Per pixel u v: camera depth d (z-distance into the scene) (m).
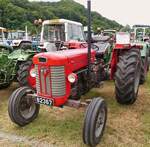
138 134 3.84
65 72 3.60
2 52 6.34
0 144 3.51
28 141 3.59
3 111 4.77
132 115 4.58
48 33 10.35
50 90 3.60
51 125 4.11
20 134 3.80
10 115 3.87
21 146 3.45
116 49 5.10
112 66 5.19
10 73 5.80
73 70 3.80
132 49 5.11
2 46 8.04
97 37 8.61
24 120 4.01
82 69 4.15
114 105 5.08
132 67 4.64
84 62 4.18
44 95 3.68
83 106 3.54
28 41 12.27
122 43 5.02
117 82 4.67
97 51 5.31
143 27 14.41
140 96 5.79
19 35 20.25
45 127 4.02
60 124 4.15
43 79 3.62
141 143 3.58
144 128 4.05
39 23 10.51
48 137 3.71
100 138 3.57
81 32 10.78
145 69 7.05
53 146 3.46
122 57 4.85
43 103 3.71
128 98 4.76
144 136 3.78
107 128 4.01
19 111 3.91
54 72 3.53
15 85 6.66
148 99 5.57
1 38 17.70
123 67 4.66
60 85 3.57
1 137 3.71
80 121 4.28
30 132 3.85
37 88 3.75
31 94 3.93
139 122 4.28
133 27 14.46
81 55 4.06
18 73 5.47
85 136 3.33
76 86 3.94
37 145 3.48
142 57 6.56
